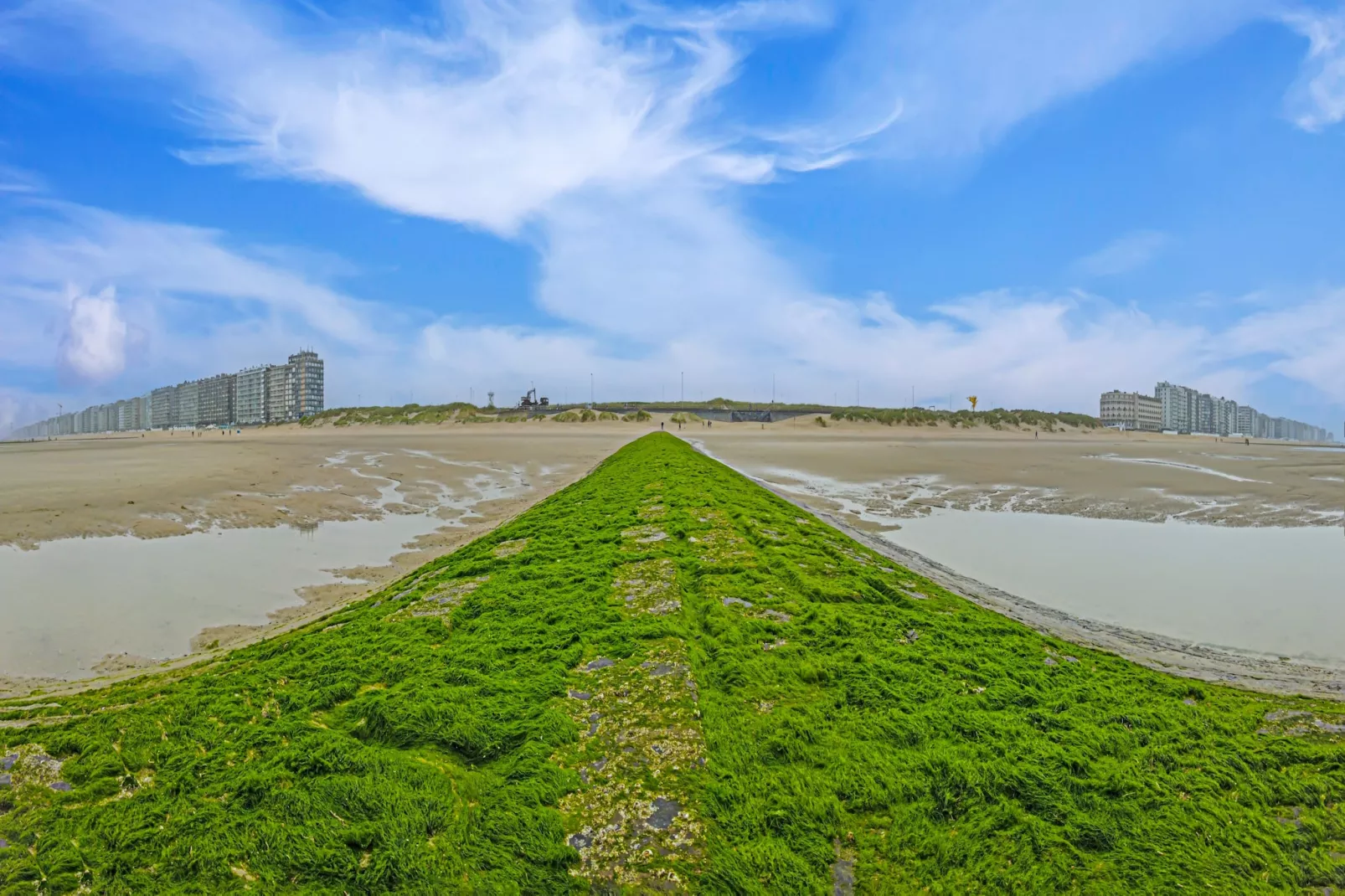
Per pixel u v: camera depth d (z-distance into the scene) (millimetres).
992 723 5465
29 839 4262
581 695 5949
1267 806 4676
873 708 5699
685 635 7223
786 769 4832
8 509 18562
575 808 4438
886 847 4160
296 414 160375
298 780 4773
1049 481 29484
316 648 7559
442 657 6926
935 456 42969
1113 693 6312
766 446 54125
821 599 8695
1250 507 22359
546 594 8859
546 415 109750
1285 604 11828
